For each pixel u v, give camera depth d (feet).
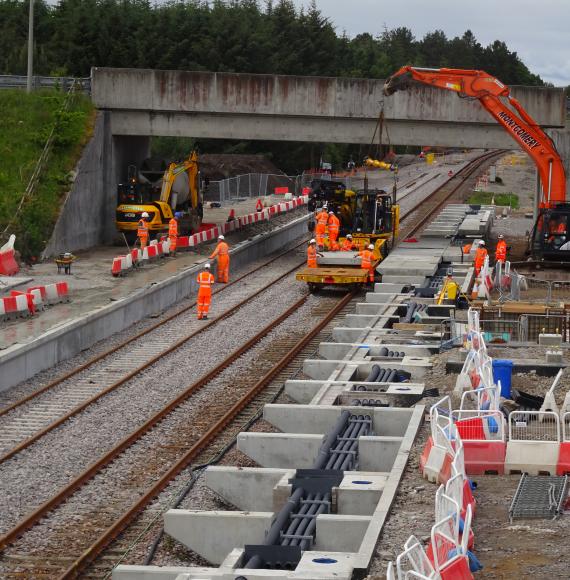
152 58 455.22
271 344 155.63
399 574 53.11
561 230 201.26
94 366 140.36
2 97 248.52
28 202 220.43
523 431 96.84
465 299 167.22
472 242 248.73
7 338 137.28
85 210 242.58
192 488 94.68
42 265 210.79
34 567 78.48
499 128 239.91
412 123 241.35
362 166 559.38
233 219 276.21
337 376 122.72
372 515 78.74
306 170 501.97
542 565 66.85
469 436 91.97
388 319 160.76
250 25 510.17
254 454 98.37
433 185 450.71
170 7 483.92
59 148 239.71
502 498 81.00
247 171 436.76
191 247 233.96
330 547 75.87
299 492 82.48
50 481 96.02
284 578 64.90
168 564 79.82
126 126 252.42
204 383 132.05
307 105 238.89
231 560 69.26
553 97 235.20
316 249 202.80
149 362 140.67
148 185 246.06
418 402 111.14
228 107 241.55
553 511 76.74
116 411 118.52
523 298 173.99
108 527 86.28
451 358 129.08
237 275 223.10
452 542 60.49
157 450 106.22
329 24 579.48
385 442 94.38
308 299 194.39
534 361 125.80
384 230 216.95
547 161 205.46
